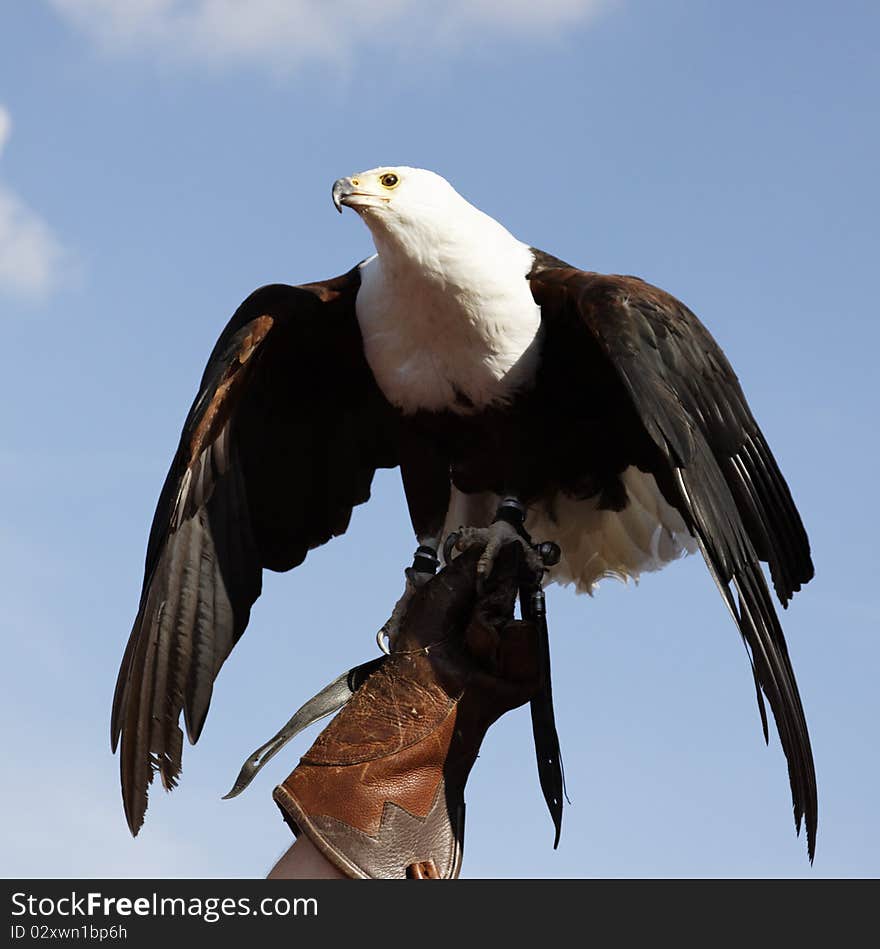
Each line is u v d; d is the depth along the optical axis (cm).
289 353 800
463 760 611
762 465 771
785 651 697
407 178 765
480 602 656
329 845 557
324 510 841
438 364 780
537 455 809
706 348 756
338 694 669
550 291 767
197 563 734
